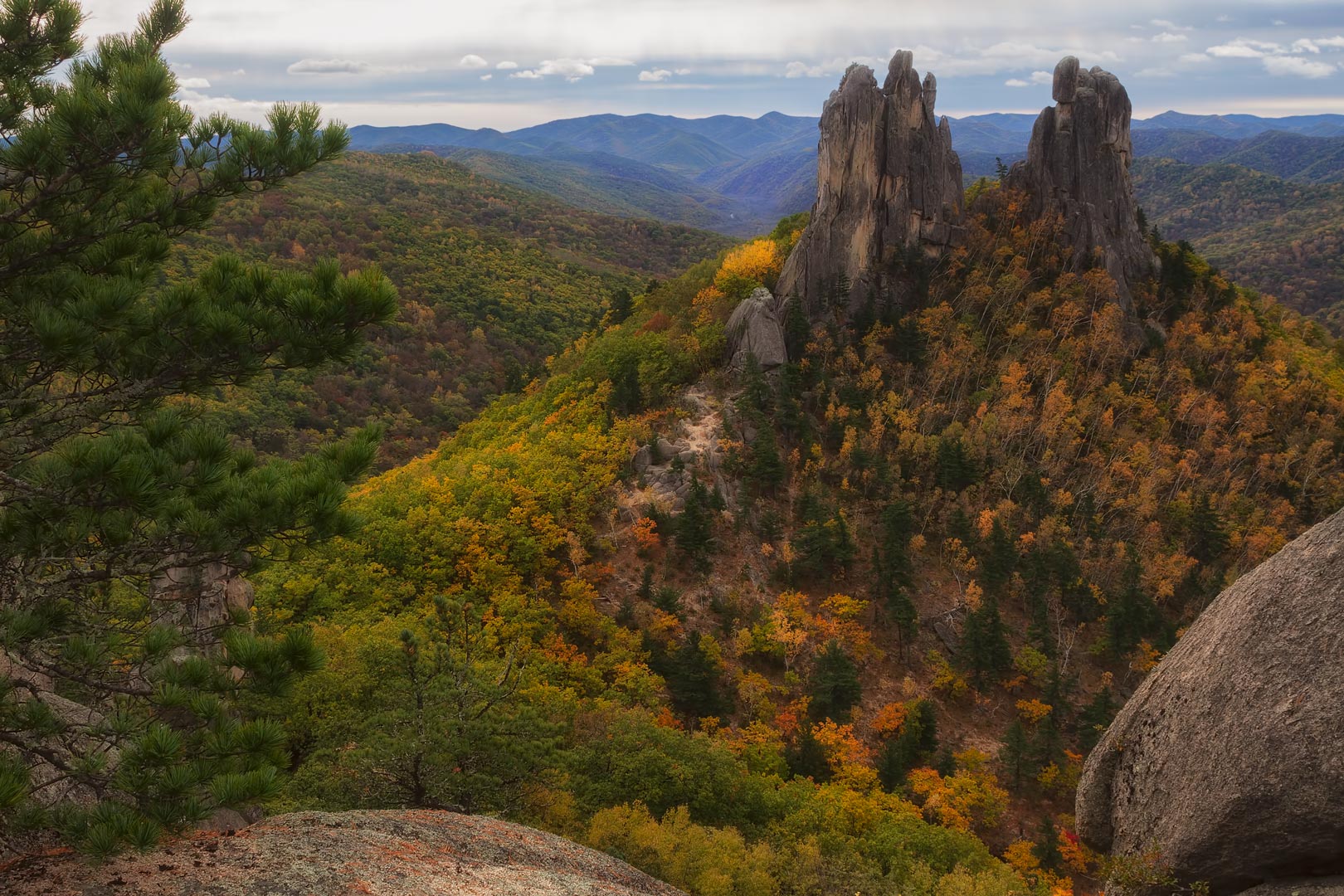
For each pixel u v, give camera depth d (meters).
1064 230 132.12
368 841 16.73
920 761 72.12
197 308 13.55
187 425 14.49
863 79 117.81
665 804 43.22
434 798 27.83
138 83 12.93
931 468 103.94
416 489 85.38
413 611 62.12
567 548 81.50
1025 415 112.31
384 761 26.94
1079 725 76.25
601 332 154.75
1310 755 11.20
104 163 13.22
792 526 91.06
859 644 80.12
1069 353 121.25
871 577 88.69
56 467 12.65
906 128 120.62
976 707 79.94
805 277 118.62
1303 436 123.88
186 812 11.49
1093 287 126.25
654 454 93.25
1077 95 130.88
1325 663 11.55
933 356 116.31
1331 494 113.06
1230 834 12.11
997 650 80.56
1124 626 87.62
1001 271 127.56
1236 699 12.59
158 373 14.04
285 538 14.02
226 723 12.66
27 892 12.13
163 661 13.22
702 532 81.31
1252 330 134.38
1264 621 12.65
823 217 119.88
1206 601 96.19
